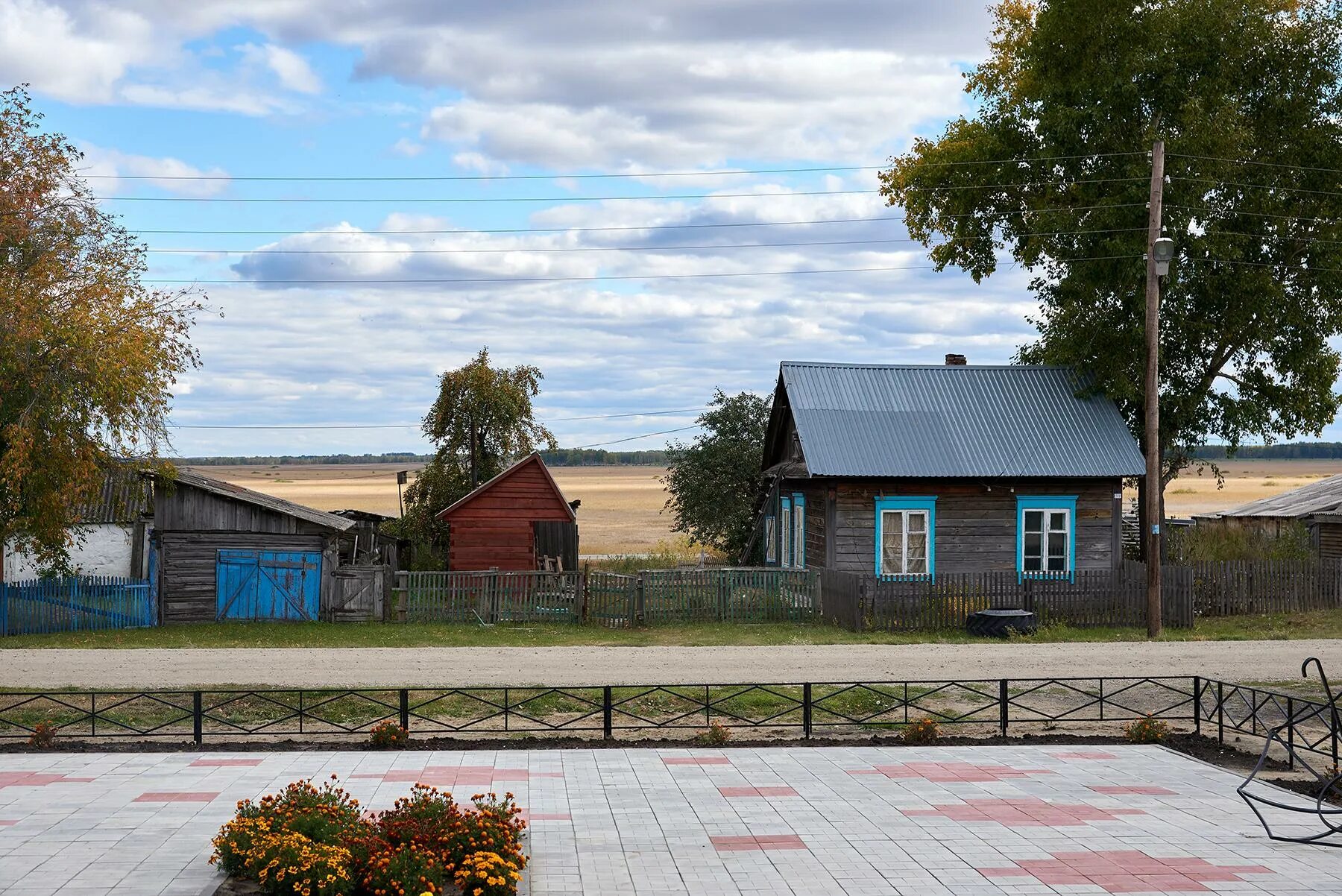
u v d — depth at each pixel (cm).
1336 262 3366
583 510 12300
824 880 1019
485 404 4681
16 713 1845
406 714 1691
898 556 3241
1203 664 2288
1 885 979
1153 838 1160
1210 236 3319
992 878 1024
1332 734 1402
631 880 1014
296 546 3247
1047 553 3288
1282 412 3634
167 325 2762
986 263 4019
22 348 2506
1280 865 1067
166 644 2720
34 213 2641
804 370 3516
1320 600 3166
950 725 1809
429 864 961
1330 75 3369
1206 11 3369
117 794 1327
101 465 2848
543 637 2850
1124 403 3634
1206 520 4706
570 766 1506
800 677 2119
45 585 3025
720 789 1373
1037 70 3756
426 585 3198
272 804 1093
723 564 4694
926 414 3409
